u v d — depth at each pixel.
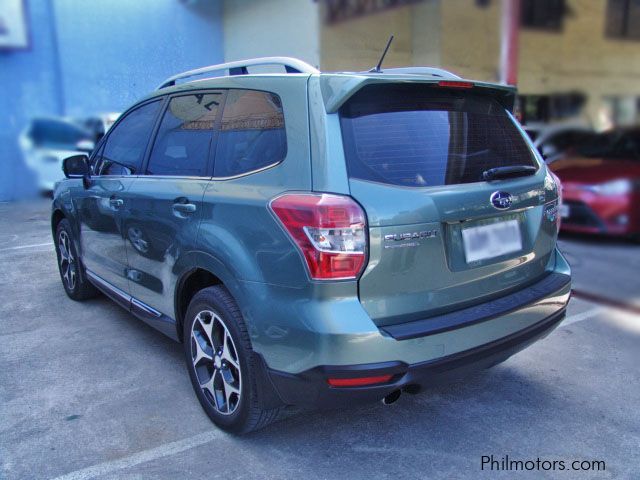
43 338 4.13
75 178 4.55
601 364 3.69
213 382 2.89
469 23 13.91
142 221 3.37
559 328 4.32
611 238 6.95
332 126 2.37
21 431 2.90
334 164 2.30
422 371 2.34
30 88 11.95
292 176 2.41
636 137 7.99
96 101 12.95
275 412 2.68
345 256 2.22
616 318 4.50
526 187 2.82
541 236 2.96
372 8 13.90
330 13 13.55
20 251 6.97
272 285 2.39
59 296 5.12
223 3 15.27
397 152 2.47
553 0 14.68
